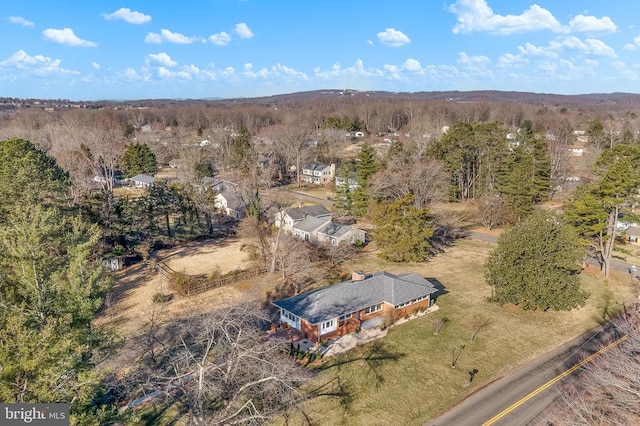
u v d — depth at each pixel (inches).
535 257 1274.6
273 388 800.9
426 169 2122.3
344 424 836.6
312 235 1995.6
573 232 1330.0
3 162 1827.0
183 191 2219.5
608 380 754.8
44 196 1561.3
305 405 882.8
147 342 1098.1
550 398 911.7
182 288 1459.2
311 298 1210.0
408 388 947.3
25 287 748.6
